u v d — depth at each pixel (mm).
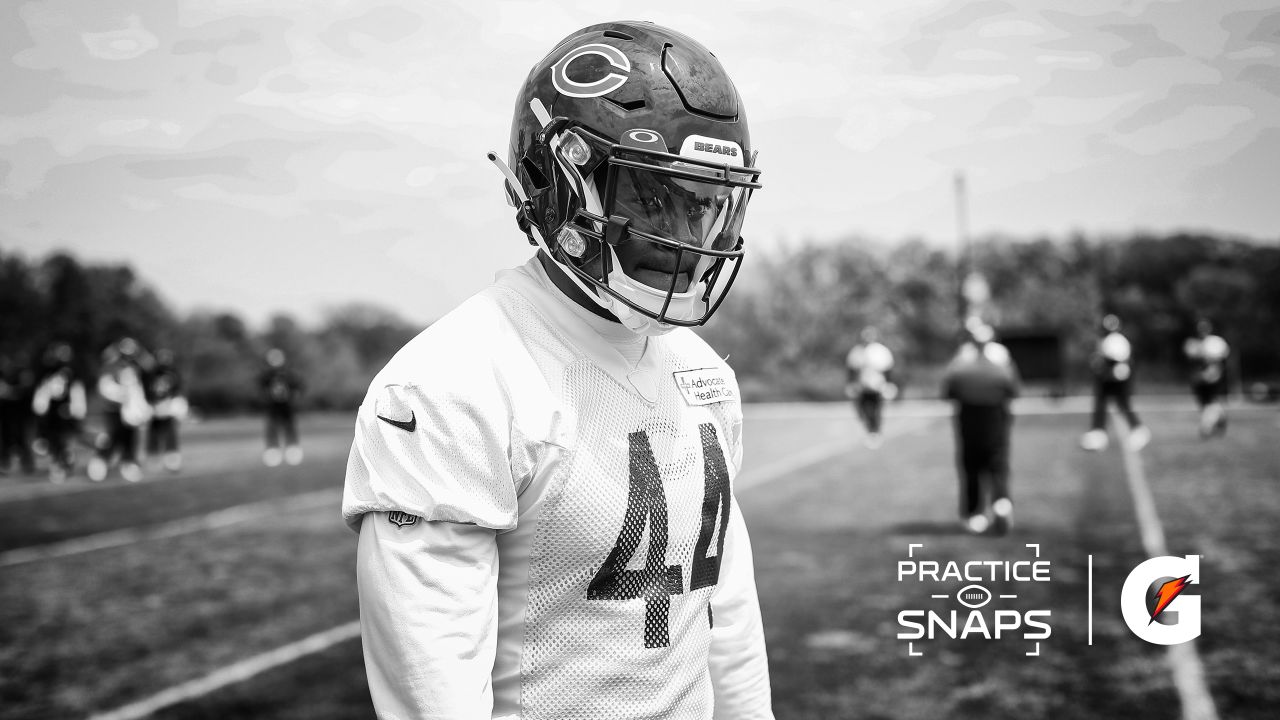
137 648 4996
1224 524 7426
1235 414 17156
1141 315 26422
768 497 9594
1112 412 19172
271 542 7867
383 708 926
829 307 29516
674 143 1045
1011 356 24562
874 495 9531
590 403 1043
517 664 1015
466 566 938
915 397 26641
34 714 4066
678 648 1074
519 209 1163
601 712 1021
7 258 23109
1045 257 28219
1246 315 25375
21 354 22438
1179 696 3992
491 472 950
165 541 7977
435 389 957
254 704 4090
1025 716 3807
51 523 8906
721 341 29688
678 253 1047
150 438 13719
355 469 987
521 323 1056
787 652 4668
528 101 1132
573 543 1005
